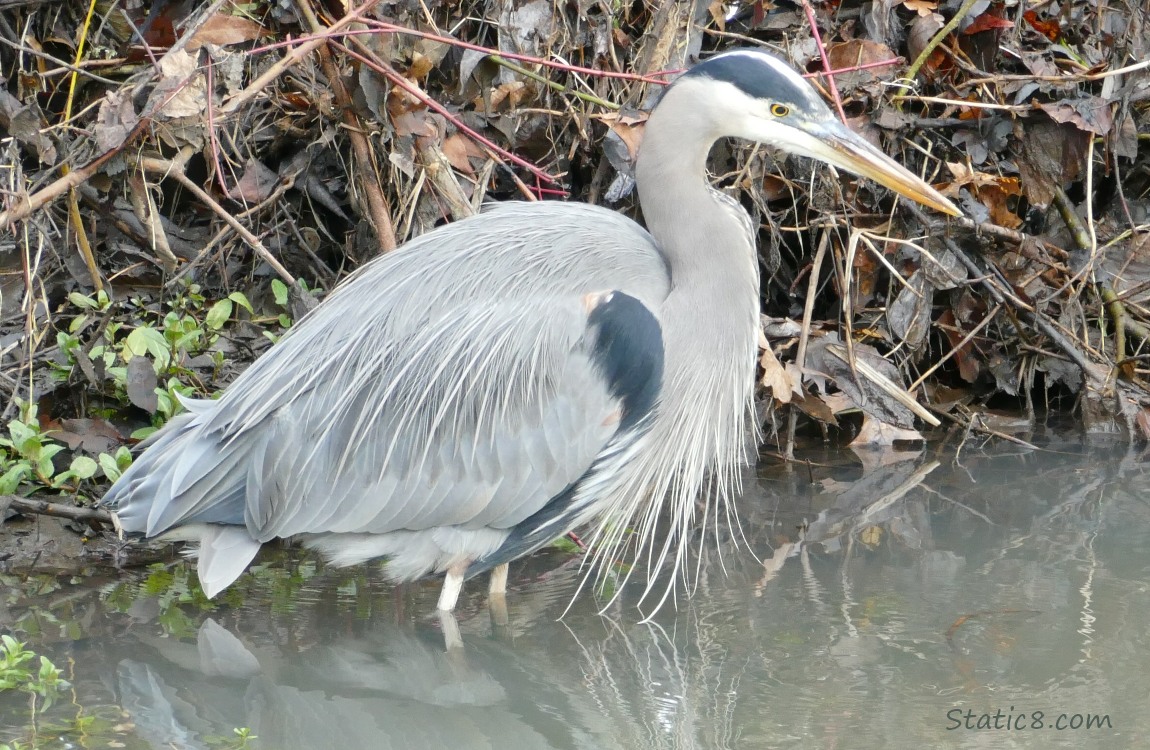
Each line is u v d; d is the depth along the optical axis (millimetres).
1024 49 12930
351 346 8773
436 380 8617
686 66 11719
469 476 8633
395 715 7410
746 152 12094
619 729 7215
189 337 10766
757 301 9180
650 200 8984
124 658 8031
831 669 7707
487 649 8312
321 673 7941
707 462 10211
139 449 10109
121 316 11867
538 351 8594
